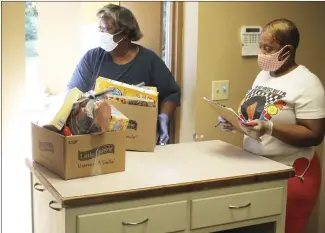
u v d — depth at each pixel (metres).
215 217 1.81
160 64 2.50
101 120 1.72
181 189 1.71
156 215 1.69
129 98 2.09
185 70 2.77
